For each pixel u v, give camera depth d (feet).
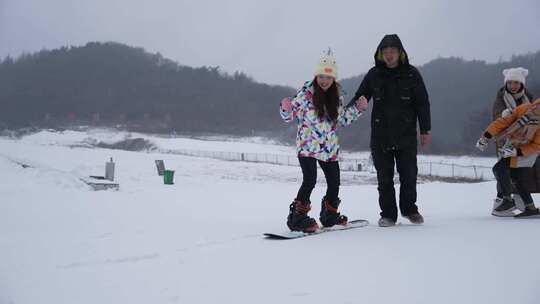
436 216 18.74
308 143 14.47
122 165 78.84
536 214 16.46
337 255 10.66
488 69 377.50
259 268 9.86
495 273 8.75
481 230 13.00
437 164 134.92
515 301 7.33
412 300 7.58
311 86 14.67
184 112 449.48
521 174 16.58
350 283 8.56
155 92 494.18
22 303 8.26
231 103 474.49
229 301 7.95
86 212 21.76
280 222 18.69
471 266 9.28
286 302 7.77
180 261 10.86
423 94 15.10
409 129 15.20
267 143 327.88
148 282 9.23
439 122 309.01
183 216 21.13
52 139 296.10
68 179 37.22
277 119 443.32
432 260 9.85
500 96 17.28
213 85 523.70
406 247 11.13
